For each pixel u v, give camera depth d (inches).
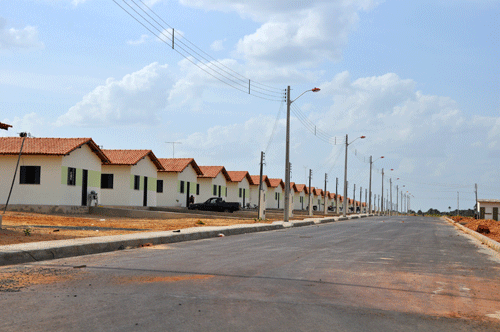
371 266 484.1
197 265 454.9
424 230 1307.8
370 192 3459.6
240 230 1006.4
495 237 1024.9
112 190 1700.3
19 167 1300.4
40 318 241.4
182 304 279.4
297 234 997.2
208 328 228.5
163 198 2112.5
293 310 273.3
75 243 557.0
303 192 4318.4
